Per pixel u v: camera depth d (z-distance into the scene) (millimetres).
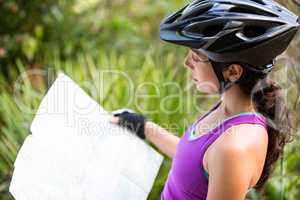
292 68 1923
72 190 1758
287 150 2477
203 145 1531
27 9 4215
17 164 1710
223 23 1457
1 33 4199
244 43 1426
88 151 1802
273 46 1465
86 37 4430
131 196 1848
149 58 3584
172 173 1683
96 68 3842
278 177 2660
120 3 4855
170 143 1949
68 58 4105
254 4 1490
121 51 4344
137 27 4816
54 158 1740
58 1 4316
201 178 1546
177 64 3568
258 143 1476
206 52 1480
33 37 4242
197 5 1527
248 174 1433
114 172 1836
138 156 1889
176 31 1539
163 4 4902
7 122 3029
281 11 1522
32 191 1712
